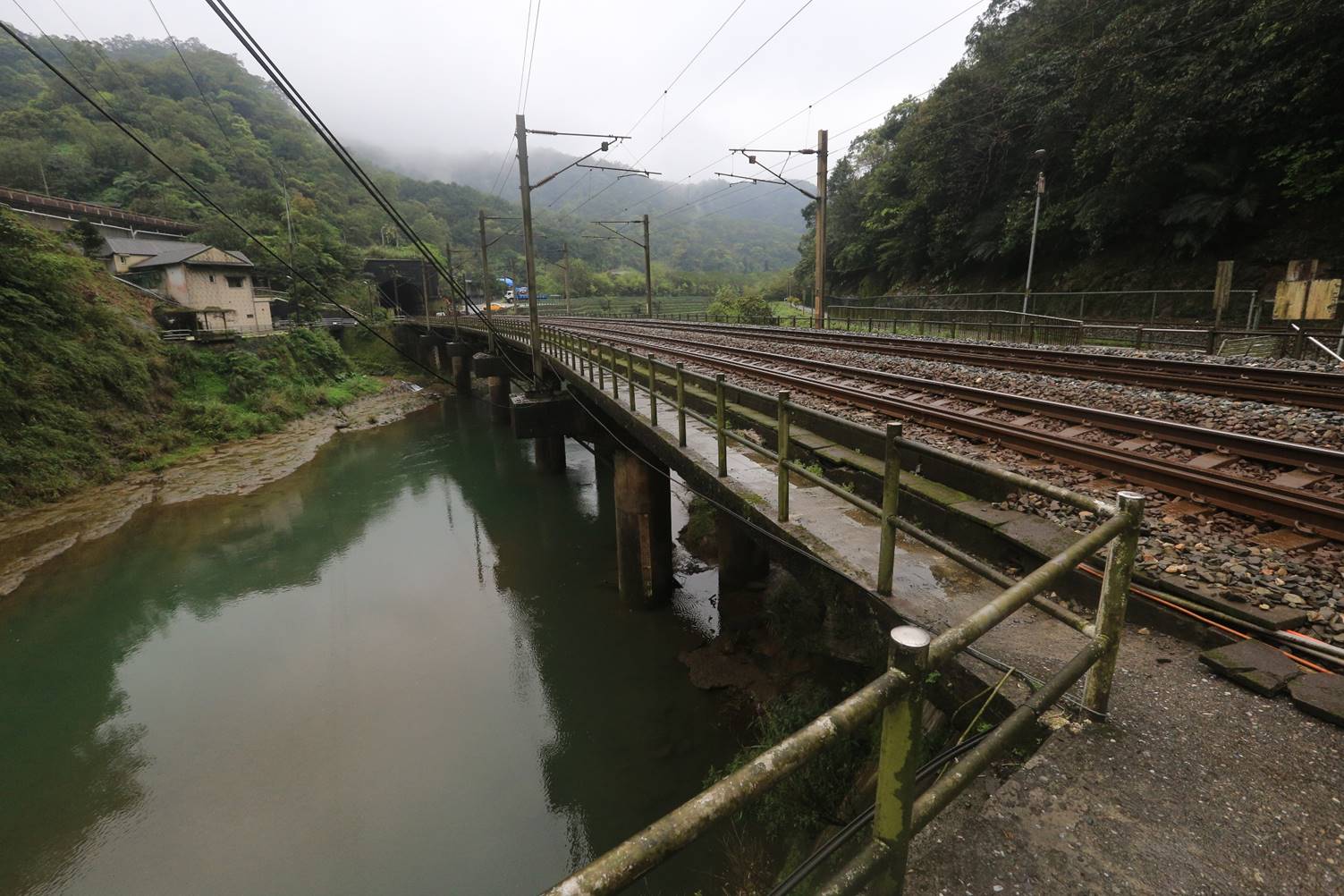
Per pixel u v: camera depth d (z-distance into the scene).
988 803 2.12
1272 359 11.71
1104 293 24.73
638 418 9.46
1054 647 3.15
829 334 19.59
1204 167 22.41
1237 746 2.36
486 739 9.84
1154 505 4.69
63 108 72.62
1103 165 26.64
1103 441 6.13
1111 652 2.42
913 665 1.41
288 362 40.16
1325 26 18.30
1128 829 1.97
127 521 20.48
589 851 7.80
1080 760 2.30
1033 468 5.68
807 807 5.25
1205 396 8.02
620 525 13.09
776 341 19.23
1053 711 2.62
